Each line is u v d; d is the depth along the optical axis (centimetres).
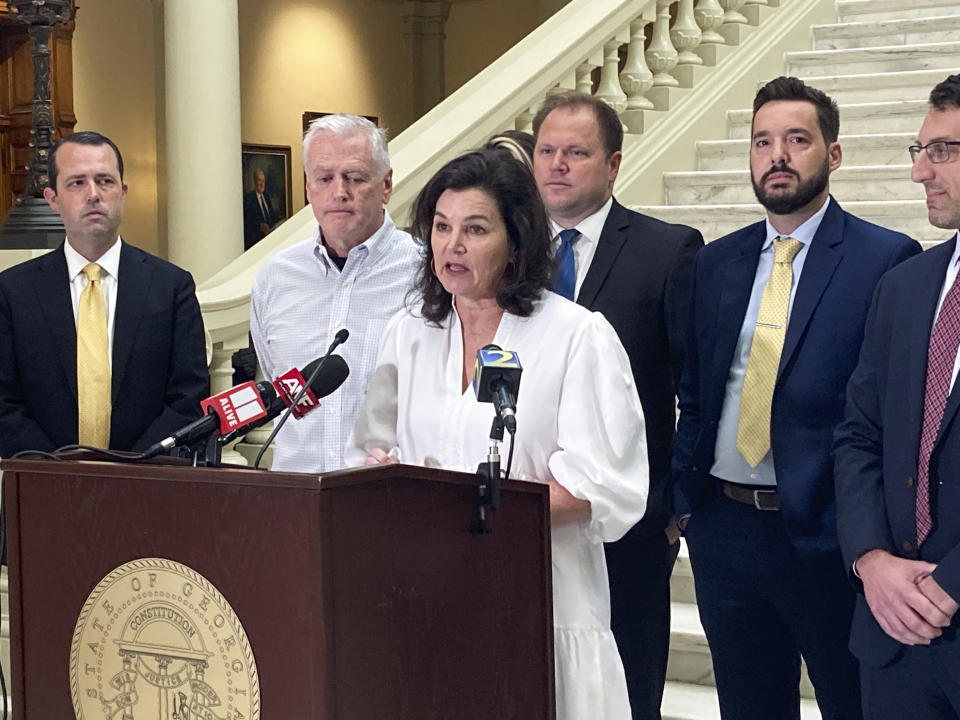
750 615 311
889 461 254
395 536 187
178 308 360
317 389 211
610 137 326
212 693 181
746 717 316
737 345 309
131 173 1116
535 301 239
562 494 229
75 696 192
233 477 176
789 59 731
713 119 694
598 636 238
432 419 243
